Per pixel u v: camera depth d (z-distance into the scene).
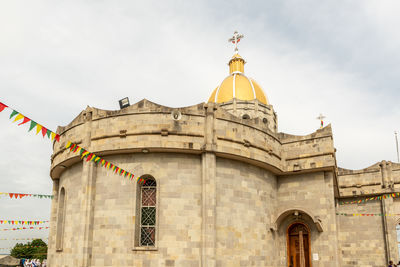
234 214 24.75
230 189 24.95
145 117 23.88
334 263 26.81
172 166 23.75
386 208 37.88
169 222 22.78
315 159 28.72
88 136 24.56
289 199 29.59
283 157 29.86
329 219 27.80
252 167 27.09
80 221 23.33
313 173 29.22
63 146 27.02
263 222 27.02
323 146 28.66
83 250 22.66
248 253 24.98
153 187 24.02
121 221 22.98
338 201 40.41
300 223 29.17
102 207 23.64
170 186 23.41
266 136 27.66
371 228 38.53
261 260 26.00
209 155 23.83
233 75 50.81
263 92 49.97
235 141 25.09
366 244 38.31
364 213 39.19
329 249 27.22
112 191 23.72
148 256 22.17
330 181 28.52
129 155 24.20
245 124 26.05
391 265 29.92
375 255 37.66
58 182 32.47
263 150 27.05
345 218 39.88
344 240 39.28
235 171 25.61
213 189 23.38
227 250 23.69
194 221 23.06
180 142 23.45
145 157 23.95
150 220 23.42
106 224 23.23
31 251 76.19
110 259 22.55
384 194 38.28
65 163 26.94
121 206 23.27
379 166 39.41
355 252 38.53
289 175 30.16
